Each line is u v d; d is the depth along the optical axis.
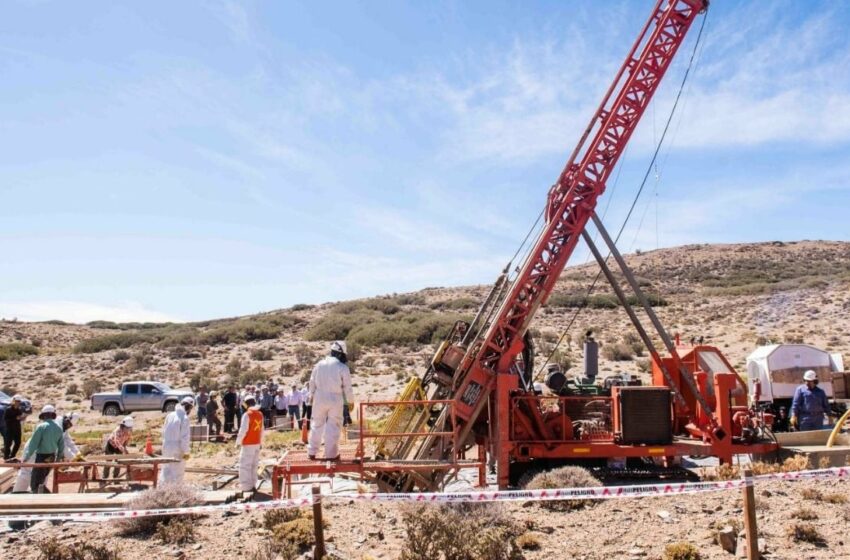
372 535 9.54
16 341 81.19
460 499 9.16
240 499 12.57
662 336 15.12
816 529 9.15
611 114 14.95
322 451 14.09
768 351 21.86
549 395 15.34
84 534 10.28
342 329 72.12
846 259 106.44
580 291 87.44
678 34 15.09
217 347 69.12
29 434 29.19
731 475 13.34
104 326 103.12
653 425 14.54
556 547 8.90
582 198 15.02
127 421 17.17
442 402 13.23
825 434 15.45
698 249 121.12
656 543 8.89
